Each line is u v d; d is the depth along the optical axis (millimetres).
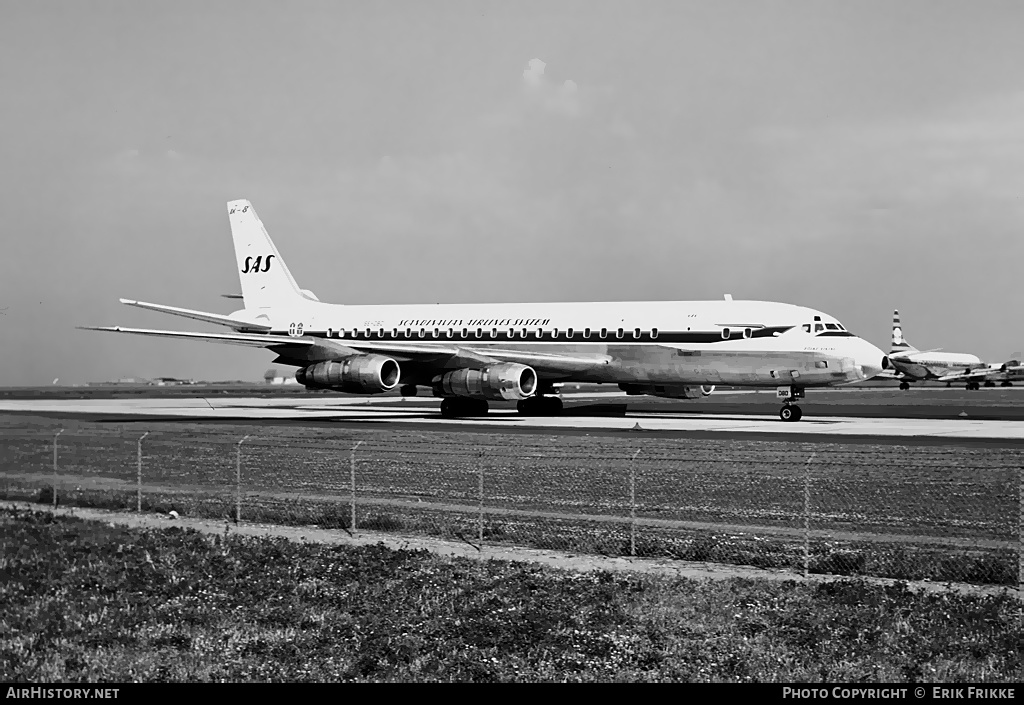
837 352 52688
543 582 19594
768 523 23906
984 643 15633
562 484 30234
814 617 17047
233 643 16516
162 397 113812
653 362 58469
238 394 125375
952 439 42281
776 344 54344
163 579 20469
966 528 22953
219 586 20016
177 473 34906
